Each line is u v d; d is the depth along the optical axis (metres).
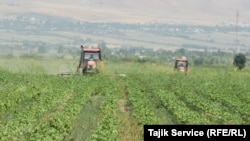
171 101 65.06
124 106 64.06
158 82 102.00
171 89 88.31
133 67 156.00
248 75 142.00
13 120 48.78
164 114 58.09
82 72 117.94
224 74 144.38
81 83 91.44
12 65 145.75
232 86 99.50
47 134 42.94
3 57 192.50
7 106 58.16
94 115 55.47
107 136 42.34
